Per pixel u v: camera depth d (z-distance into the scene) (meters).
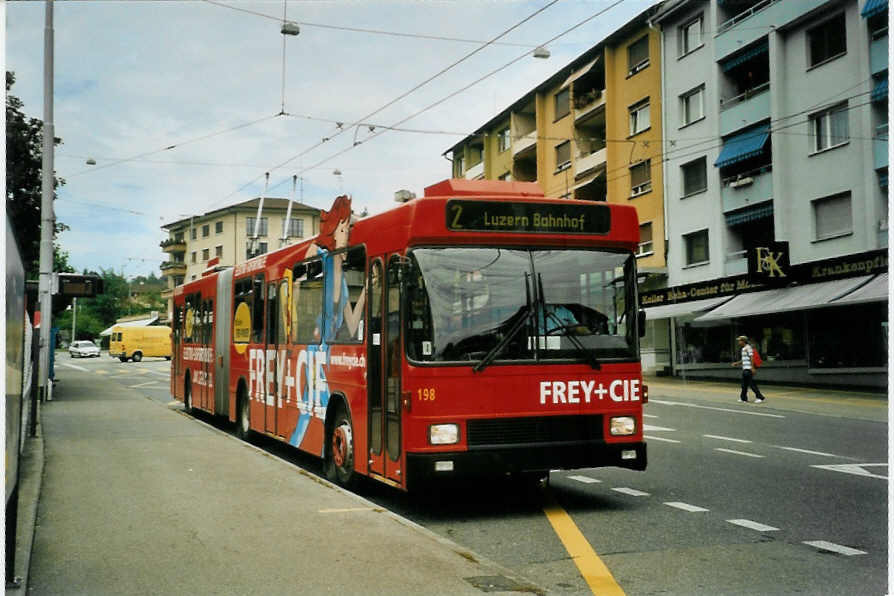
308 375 10.45
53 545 6.17
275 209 87.56
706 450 12.62
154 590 5.08
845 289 23.97
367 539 6.32
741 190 30.33
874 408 19.62
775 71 28.30
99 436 13.35
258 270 13.18
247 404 13.59
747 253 30.05
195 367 17.55
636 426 7.95
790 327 28.11
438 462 7.25
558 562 6.17
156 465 10.14
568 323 7.82
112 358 74.88
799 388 26.72
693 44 33.12
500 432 7.48
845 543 6.67
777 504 8.33
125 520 7.02
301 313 10.87
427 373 7.38
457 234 7.61
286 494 8.21
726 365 31.27
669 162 34.34
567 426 7.70
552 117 44.66
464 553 5.93
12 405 4.64
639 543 6.73
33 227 23.83
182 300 19.41
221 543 6.22
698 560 6.17
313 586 5.14
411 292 7.52
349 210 9.17
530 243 7.85
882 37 24.41
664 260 34.66
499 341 7.59
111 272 112.62
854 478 9.96
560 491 9.16
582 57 41.09
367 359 8.41
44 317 20.31
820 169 26.70
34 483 8.71
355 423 8.76
